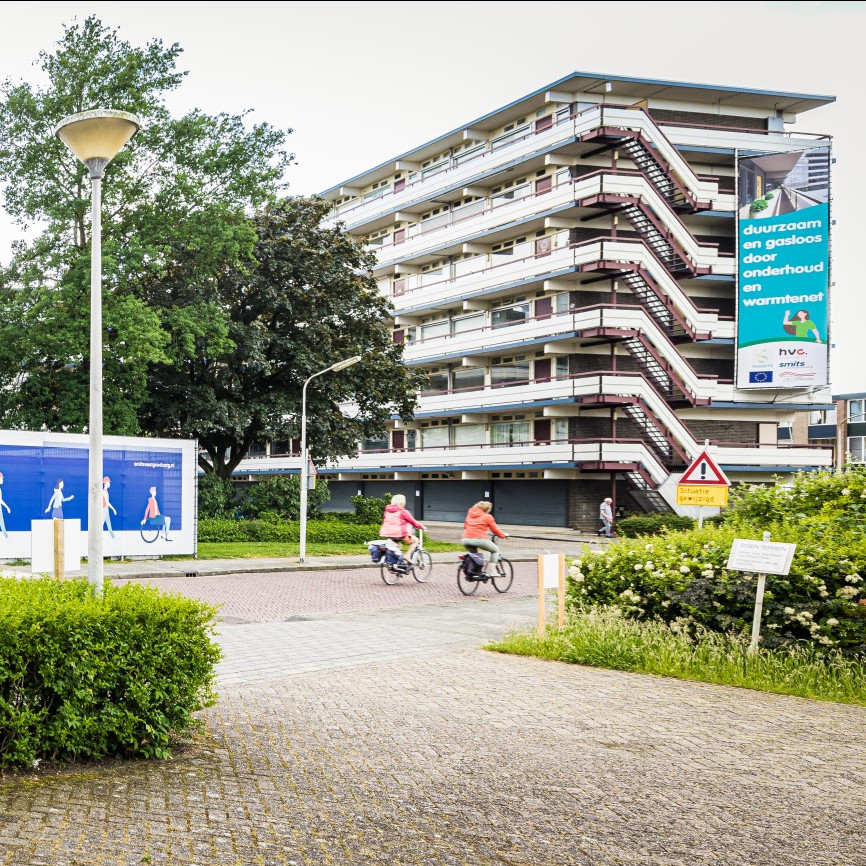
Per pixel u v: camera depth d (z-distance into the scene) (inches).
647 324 1517.0
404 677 324.8
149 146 1054.4
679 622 363.6
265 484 1320.1
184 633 225.5
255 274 1225.4
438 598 658.2
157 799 186.9
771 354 1582.2
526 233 1729.8
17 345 986.1
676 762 219.9
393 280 2124.8
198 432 1274.6
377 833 172.7
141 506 895.1
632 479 1502.2
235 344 1147.9
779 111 1774.1
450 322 1947.6
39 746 203.6
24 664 200.7
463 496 1893.5
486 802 190.9
